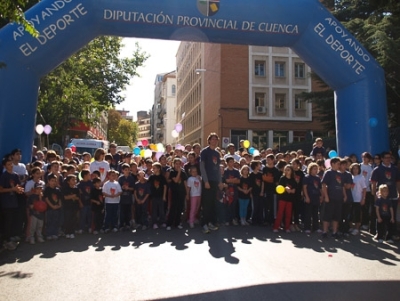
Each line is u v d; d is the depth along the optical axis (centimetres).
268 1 1023
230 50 3525
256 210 999
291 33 1055
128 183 938
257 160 1037
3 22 928
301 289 505
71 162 1055
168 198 985
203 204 905
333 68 1079
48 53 945
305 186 913
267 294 485
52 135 3002
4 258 664
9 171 764
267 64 3584
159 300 466
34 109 972
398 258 676
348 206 879
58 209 822
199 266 610
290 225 927
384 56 1414
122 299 470
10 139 902
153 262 634
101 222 905
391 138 1216
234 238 830
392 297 480
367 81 1067
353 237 857
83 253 697
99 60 2517
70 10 941
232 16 1007
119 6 967
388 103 1620
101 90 2792
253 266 612
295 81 3628
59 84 1930
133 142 8812
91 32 1002
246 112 3528
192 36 1030
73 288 510
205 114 4253
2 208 754
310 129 3622
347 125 1091
